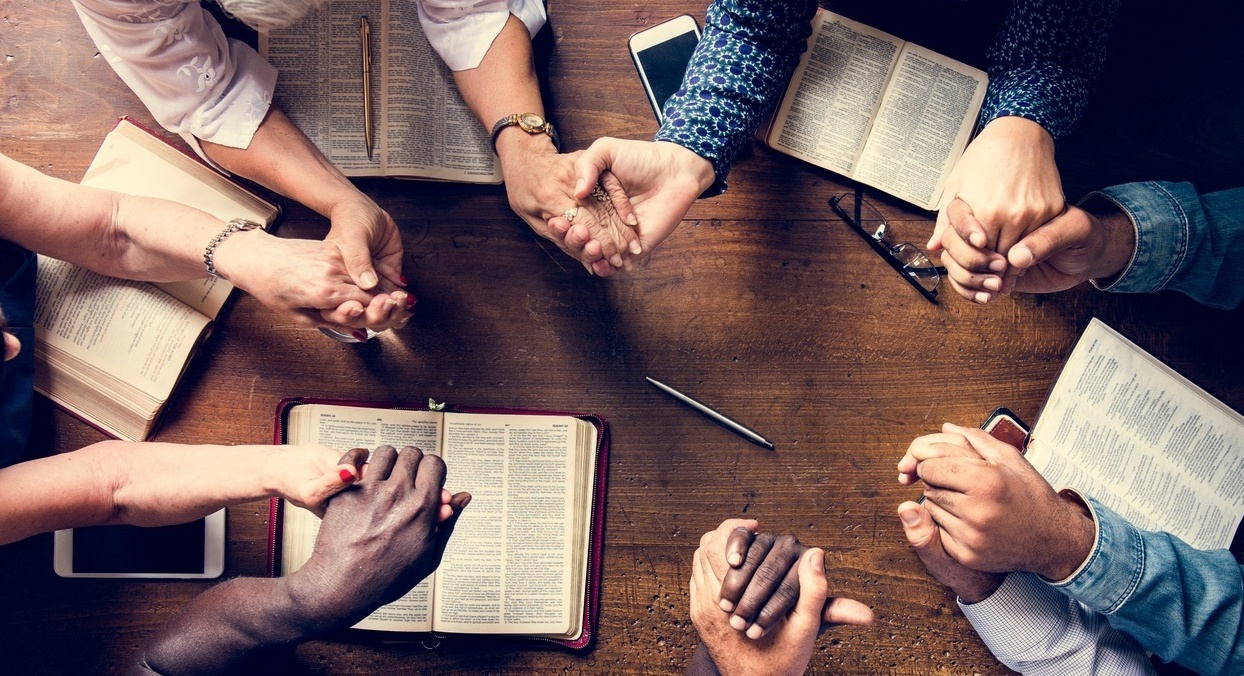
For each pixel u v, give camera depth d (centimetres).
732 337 138
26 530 126
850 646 138
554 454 136
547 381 138
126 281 135
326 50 135
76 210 128
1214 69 137
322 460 125
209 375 137
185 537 136
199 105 128
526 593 136
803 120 136
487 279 138
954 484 121
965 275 124
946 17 136
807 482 138
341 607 120
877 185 136
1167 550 125
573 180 123
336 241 126
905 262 137
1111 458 134
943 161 135
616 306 138
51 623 136
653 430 138
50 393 135
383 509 120
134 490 128
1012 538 122
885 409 138
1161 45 137
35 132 137
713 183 126
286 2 109
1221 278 130
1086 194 138
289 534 135
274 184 130
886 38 135
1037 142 122
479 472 136
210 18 128
